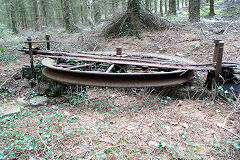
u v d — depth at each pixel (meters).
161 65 4.36
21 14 28.77
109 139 3.12
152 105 4.35
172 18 14.83
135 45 9.22
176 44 8.73
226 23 11.95
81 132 3.28
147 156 2.74
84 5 28.06
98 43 9.58
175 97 4.63
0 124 3.61
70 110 4.28
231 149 2.84
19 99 4.66
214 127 3.38
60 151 2.86
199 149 2.87
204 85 4.64
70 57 4.98
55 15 35.16
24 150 2.88
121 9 11.30
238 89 4.34
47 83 5.41
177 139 3.10
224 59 6.69
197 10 13.56
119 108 4.30
